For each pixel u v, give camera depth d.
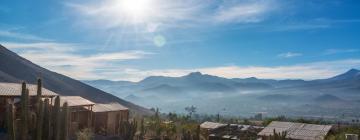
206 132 57.09
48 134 21.67
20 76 131.88
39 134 21.06
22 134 20.17
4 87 36.66
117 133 49.72
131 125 42.53
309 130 50.75
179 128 54.19
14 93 35.50
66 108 22.70
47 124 21.70
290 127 52.38
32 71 143.38
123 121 44.25
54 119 22.12
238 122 107.06
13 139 19.61
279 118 87.62
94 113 47.00
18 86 39.59
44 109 21.89
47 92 42.97
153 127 53.47
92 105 46.53
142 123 46.25
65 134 22.50
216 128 61.97
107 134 46.50
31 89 39.69
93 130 44.09
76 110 43.66
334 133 51.16
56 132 22.02
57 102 22.33
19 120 20.42
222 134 59.91
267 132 51.91
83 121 45.31
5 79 101.81
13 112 19.84
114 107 51.78
